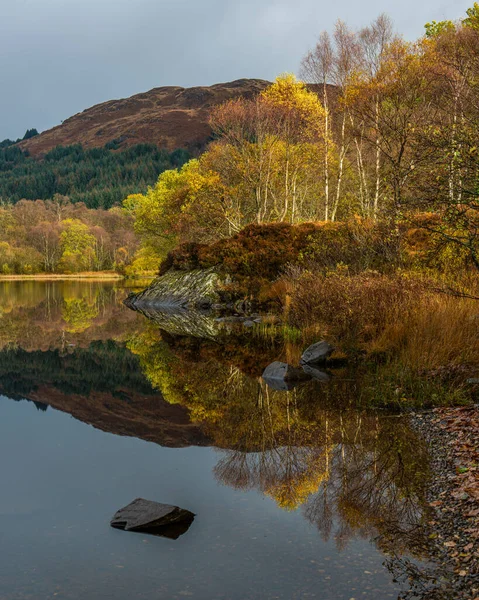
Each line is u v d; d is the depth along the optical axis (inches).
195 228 1251.2
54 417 295.3
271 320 653.9
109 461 220.4
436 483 182.7
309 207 1385.3
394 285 413.1
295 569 133.0
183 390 356.2
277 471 204.8
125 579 129.3
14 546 147.0
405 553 139.7
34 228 3634.4
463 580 125.3
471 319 341.4
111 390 362.3
